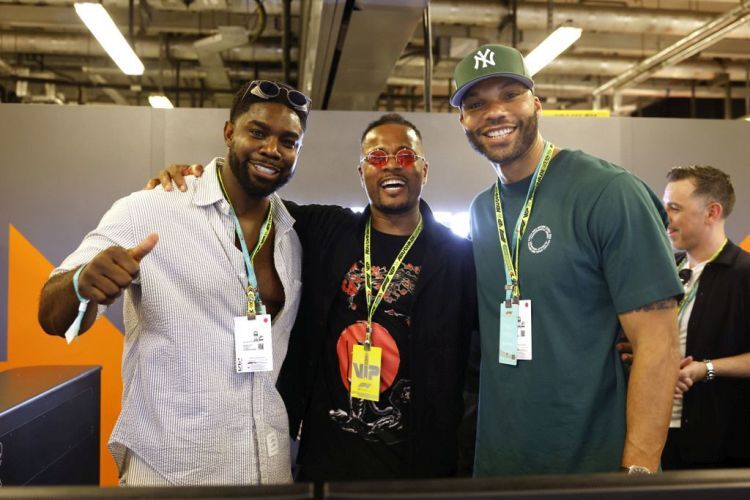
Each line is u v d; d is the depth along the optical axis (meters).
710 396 1.84
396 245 1.74
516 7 4.95
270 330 1.37
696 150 4.25
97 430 2.00
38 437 1.56
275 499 0.49
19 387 1.67
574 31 3.90
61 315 1.13
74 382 1.80
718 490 0.51
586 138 4.19
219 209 1.41
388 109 8.50
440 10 5.08
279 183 1.45
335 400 1.62
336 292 1.67
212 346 1.33
